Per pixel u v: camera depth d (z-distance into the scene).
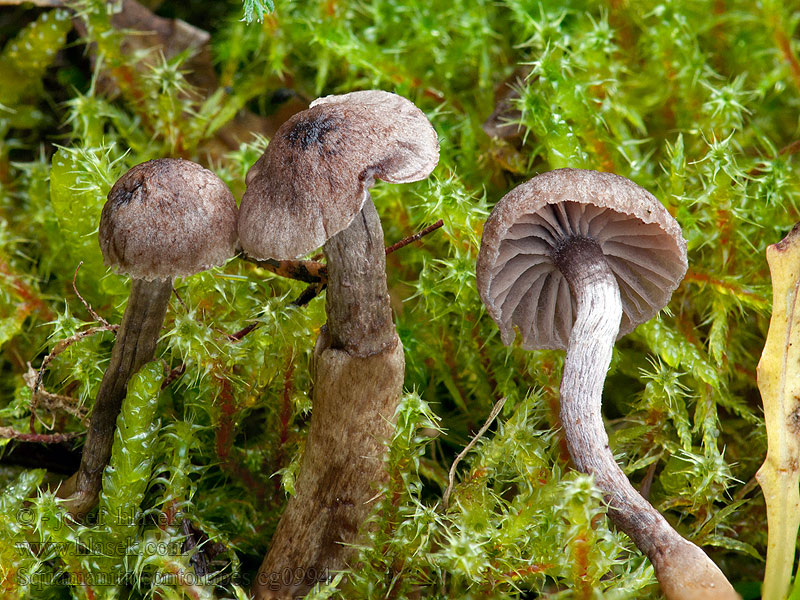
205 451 0.16
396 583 0.15
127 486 0.15
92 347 0.16
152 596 0.15
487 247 0.15
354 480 0.14
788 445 0.15
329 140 0.14
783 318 0.15
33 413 0.16
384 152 0.14
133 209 0.14
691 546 0.14
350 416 0.14
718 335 0.16
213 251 0.14
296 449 0.16
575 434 0.14
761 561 0.16
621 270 0.16
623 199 0.14
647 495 0.16
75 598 0.15
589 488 0.14
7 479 0.16
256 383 0.16
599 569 0.14
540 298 0.16
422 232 0.16
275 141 0.14
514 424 0.15
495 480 0.15
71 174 0.16
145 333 0.14
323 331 0.15
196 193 0.14
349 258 0.14
